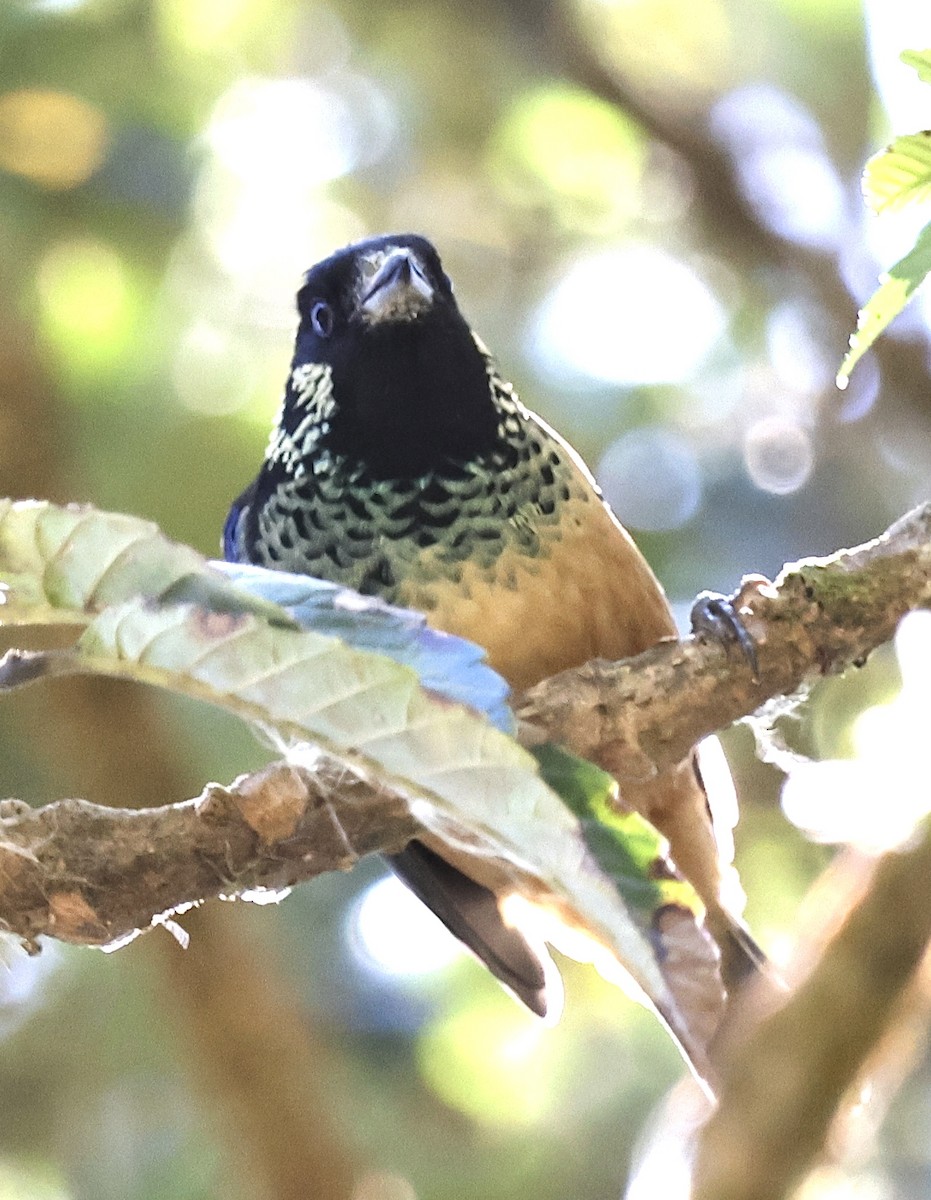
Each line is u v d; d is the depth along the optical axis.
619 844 4.23
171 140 11.41
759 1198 8.53
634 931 3.95
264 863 5.62
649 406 12.55
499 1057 11.49
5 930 5.61
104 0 11.23
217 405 11.33
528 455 7.57
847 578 5.90
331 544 7.73
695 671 5.86
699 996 4.20
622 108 12.67
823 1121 8.59
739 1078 8.63
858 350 4.58
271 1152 10.52
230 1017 10.48
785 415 13.01
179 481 11.06
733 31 13.55
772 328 13.30
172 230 11.38
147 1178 11.35
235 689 4.05
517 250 13.27
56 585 4.16
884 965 8.65
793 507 12.62
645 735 5.84
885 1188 11.00
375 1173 10.75
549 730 5.79
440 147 13.06
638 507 12.37
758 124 13.05
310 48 12.72
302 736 4.06
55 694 10.77
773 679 5.89
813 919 9.05
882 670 10.41
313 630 4.05
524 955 8.34
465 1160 11.30
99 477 11.06
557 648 7.51
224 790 5.56
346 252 8.09
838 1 13.04
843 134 12.90
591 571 7.49
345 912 11.94
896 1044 9.14
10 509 4.07
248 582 4.29
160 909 5.64
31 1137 11.63
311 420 7.91
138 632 4.03
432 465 7.58
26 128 11.06
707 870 8.18
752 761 11.21
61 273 11.34
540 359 12.55
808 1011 8.65
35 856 5.51
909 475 12.75
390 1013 11.85
